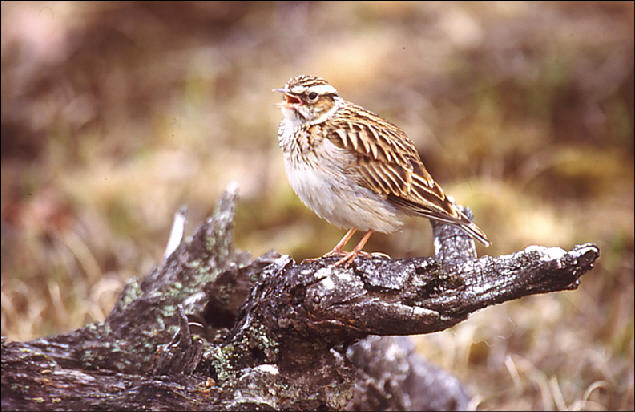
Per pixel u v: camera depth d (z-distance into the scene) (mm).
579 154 14172
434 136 14172
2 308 10578
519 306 11852
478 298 6605
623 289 12125
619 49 15484
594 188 13758
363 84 15195
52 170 14453
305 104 7852
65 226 13195
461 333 11164
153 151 14484
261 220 13125
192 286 8188
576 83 15070
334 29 16688
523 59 15508
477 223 12867
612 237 12766
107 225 13148
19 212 13578
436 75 15273
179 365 7137
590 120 14688
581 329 11508
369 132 7816
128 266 12367
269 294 6867
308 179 7809
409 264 6734
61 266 12039
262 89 15461
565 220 13156
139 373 7656
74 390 6781
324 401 7168
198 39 16922
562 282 6574
